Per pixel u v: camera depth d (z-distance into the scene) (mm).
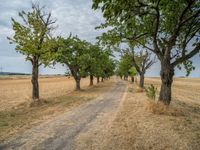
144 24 16781
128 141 9945
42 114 17141
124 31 17438
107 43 18922
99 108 19797
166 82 16812
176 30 15453
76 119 14969
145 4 11750
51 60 24828
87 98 28406
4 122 14273
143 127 12156
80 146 9414
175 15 15555
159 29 17641
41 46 24297
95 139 10336
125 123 13312
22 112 18531
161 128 11797
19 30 23188
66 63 40969
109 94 33438
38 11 24594
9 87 61906
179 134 10711
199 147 9164
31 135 11109
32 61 25031
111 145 9508
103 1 8484
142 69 40938
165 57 16625
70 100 26469
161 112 15867
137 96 29109
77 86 43156
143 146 9320
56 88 54094
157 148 9078
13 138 10633
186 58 16047
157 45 16859
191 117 15055
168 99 16875
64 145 9562
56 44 25984
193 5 14945
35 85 25047
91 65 43312
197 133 10945
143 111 17156
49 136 10898
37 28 23828
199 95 36656
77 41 40688
